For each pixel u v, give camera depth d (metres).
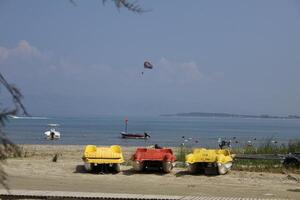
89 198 14.34
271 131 128.12
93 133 92.12
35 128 114.31
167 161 20.52
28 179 18.11
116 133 93.25
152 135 90.25
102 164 20.52
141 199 14.28
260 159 23.20
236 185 18.02
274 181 18.98
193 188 17.09
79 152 32.88
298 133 113.69
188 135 92.19
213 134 99.25
